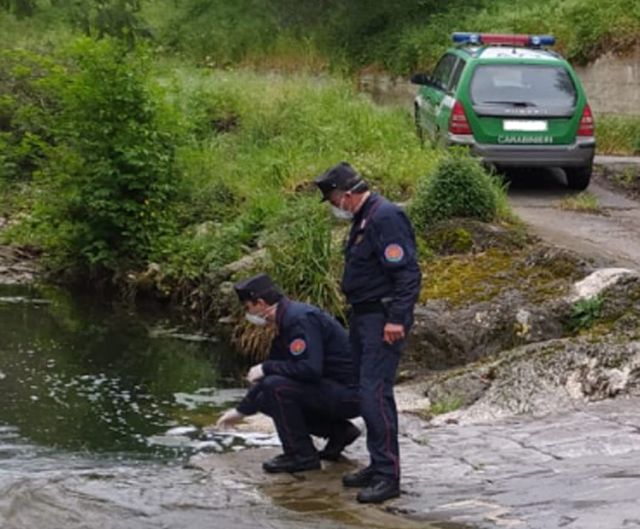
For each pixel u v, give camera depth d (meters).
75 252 18.56
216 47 38.72
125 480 9.01
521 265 13.68
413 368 12.57
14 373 13.19
